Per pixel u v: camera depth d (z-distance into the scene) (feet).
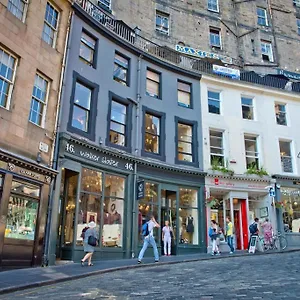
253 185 67.41
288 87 80.48
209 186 63.72
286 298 18.78
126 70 59.62
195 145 64.85
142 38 67.15
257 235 57.00
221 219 65.41
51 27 46.26
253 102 74.43
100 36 55.42
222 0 96.63
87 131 49.73
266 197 68.49
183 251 57.98
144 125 59.31
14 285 24.43
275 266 35.58
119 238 50.80
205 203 62.23
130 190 53.57
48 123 43.11
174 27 86.89
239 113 71.72
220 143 68.85
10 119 37.22
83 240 42.65
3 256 34.01
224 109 70.54
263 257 47.55
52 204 41.19
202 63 73.61
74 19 50.65
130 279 29.17
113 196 51.26
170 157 61.11
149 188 56.90
